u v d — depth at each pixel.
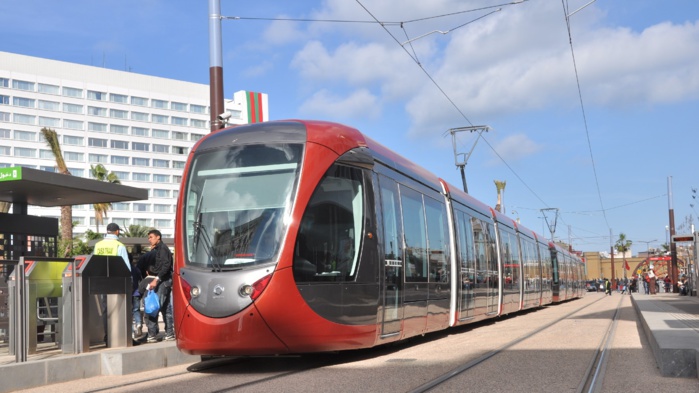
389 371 8.63
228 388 7.48
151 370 9.41
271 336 8.84
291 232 9.12
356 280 9.86
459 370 8.61
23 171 14.62
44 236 17.75
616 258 121.94
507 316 24.11
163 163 113.88
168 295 11.72
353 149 10.38
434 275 13.40
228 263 9.09
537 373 8.32
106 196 17.38
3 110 99.69
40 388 7.91
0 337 8.93
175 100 115.75
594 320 19.25
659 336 9.95
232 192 9.59
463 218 16.30
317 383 7.71
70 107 105.44
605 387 7.38
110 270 10.23
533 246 27.91
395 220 11.46
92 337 10.48
